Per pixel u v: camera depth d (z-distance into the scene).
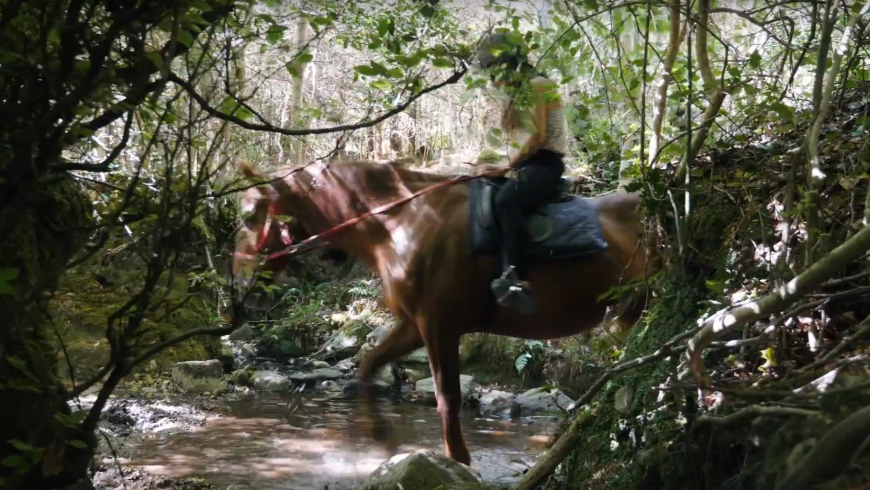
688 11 2.56
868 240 1.56
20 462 1.62
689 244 2.80
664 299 3.03
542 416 5.50
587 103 3.46
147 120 1.82
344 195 3.90
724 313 1.85
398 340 4.07
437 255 3.59
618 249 3.58
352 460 4.18
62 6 1.44
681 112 3.37
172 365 6.24
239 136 2.53
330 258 4.27
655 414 2.51
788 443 1.81
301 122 3.57
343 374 6.93
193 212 1.78
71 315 4.92
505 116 3.36
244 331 7.96
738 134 3.37
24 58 1.42
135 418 4.93
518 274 3.50
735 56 3.14
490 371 6.66
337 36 2.77
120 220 1.97
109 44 1.47
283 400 5.92
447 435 3.69
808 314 2.38
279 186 3.92
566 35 2.71
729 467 2.14
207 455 4.23
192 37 1.63
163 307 2.16
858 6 2.46
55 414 1.74
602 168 5.06
